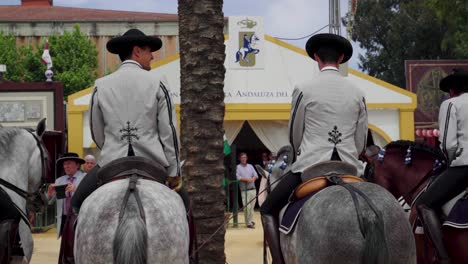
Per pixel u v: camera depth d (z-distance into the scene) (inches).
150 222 177.0
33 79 1509.6
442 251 249.6
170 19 1803.6
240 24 866.1
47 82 781.9
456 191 249.4
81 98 815.7
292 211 208.7
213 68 346.9
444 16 887.1
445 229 251.3
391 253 173.8
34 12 1929.1
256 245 590.9
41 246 597.6
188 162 342.6
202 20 347.9
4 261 227.9
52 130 765.9
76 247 183.5
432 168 284.4
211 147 342.6
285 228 208.2
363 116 222.7
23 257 243.8
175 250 179.3
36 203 261.0
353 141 220.1
